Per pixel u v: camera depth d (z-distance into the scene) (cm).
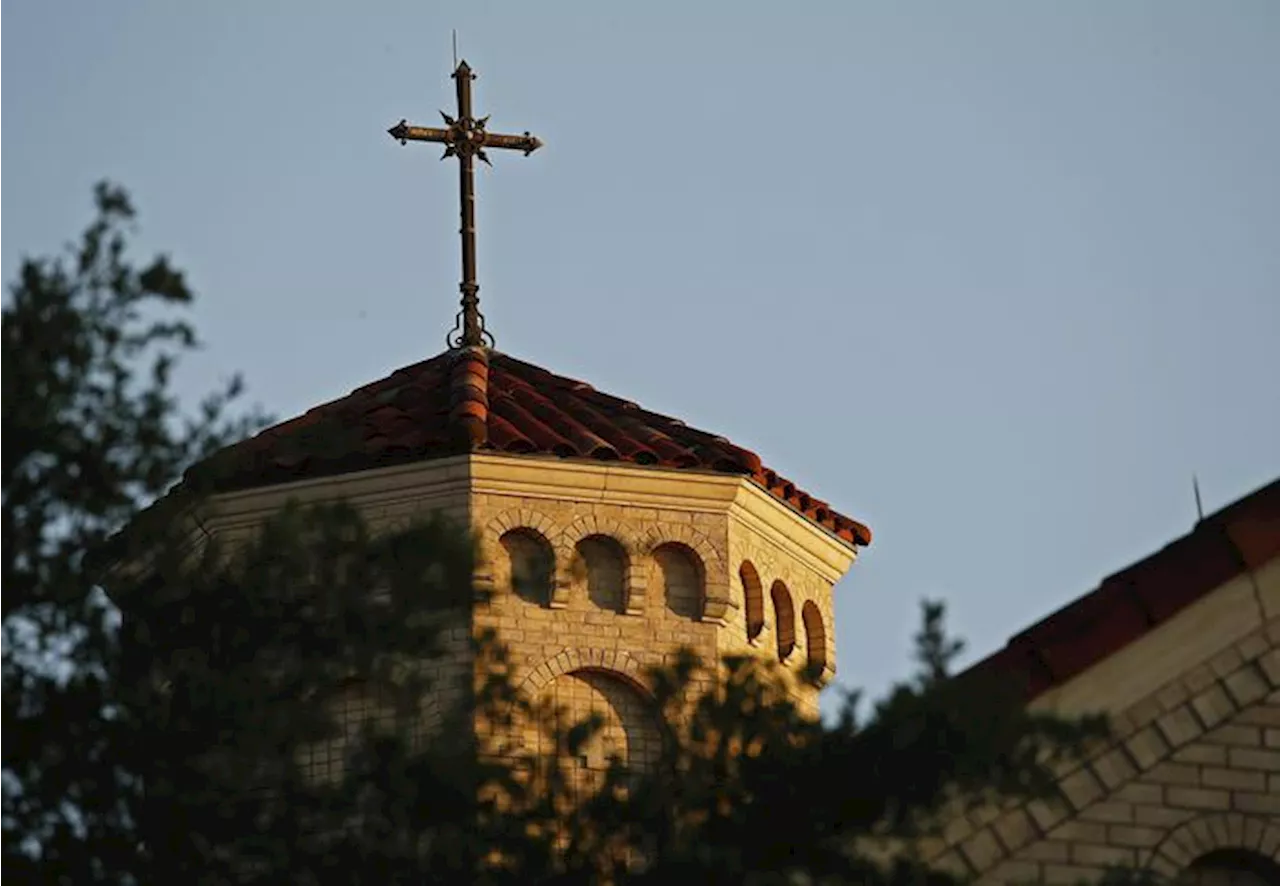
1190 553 6731
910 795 6412
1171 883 6494
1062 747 6412
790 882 6412
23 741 6612
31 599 6669
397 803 6631
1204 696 6675
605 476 9394
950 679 6444
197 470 6856
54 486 6719
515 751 7400
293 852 6588
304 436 7994
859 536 9950
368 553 6881
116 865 6562
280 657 6794
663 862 6450
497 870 6588
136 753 6612
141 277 6825
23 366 6712
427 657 6912
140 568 6838
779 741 6600
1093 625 6688
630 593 9362
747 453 9562
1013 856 6588
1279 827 6625
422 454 9262
